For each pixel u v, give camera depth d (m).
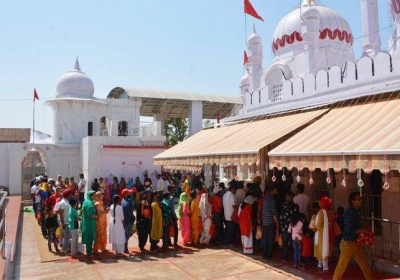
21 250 12.04
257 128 12.58
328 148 7.68
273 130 11.06
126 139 25.91
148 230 11.45
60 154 29.67
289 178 12.91
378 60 9.33
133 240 13.42
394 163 6.19
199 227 12.18
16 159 27.33
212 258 10.47
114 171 25.14
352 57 17.62
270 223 9.98
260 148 9.39
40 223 15.12
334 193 11.27
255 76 17.84
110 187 21.59
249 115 14.87
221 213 12.58
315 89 11.46
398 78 8.80
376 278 8.08
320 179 11.99
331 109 10.45
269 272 8.91
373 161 6.57
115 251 11.35
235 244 12.14
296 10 18.95
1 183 27.17
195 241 12.16
